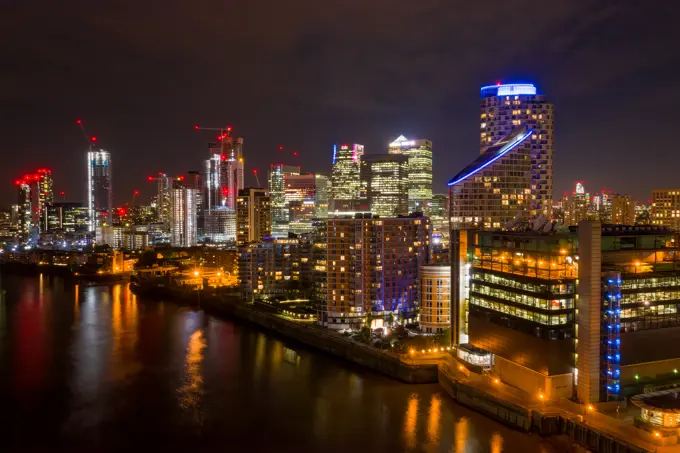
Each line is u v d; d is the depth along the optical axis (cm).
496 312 18350
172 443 16200
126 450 15825
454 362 19825
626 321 15975
